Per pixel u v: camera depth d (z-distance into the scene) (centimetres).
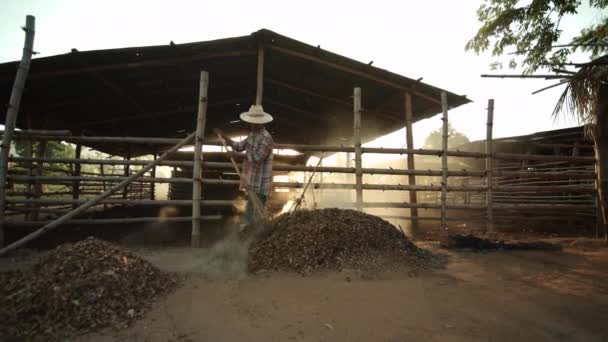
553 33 609
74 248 251
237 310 218
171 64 610
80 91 684
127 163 466
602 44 575
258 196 418
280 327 194
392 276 292
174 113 930
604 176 510
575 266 342
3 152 415
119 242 485
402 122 946
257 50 615
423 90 716
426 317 207
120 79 656
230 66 682
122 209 916
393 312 214
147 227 630
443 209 567
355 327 193
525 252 418
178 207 894
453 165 1362
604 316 209
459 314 212
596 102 469
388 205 558
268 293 248
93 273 227
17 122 775
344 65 656
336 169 542
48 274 226
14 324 192
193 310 219
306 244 322
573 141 838
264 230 367
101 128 1010
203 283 273
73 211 405
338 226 341
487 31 669
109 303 212
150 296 236
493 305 228
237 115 1093
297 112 1022
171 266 333
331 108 938
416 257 349
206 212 822
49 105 734
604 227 512
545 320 204
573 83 466
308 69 700
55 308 201
